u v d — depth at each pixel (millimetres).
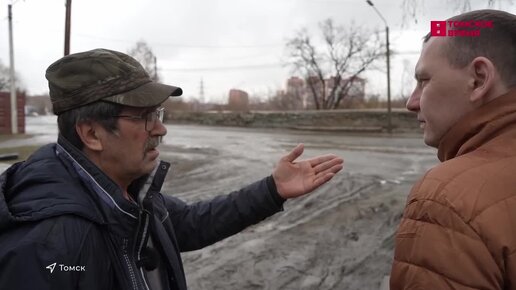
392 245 5160
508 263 966
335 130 29359
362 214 6523
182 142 20469
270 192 1956
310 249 5020
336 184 8625
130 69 1356
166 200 1990
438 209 1041
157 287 1489
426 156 14414
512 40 1124
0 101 23375
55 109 1344
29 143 17250
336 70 38594
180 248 1999
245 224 1986
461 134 1187
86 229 1213
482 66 1128
